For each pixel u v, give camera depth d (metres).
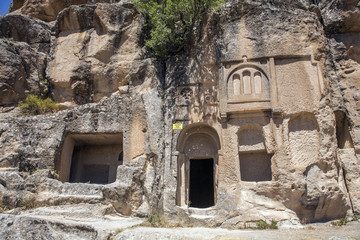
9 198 10.99
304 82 12.09
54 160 12.41
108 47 15.19
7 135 12.76
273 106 11.91
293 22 12.74
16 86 14.98
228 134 12.12
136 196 11.45
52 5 19.83
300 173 11.19
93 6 15.80
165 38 13.90
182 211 11.46
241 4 13.20
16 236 8.45
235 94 12.42
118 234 8.45
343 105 13.33
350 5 13.97
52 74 15.71
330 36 14.57
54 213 10.43
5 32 16.92
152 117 12.67
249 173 12.27
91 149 14.95
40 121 13.02
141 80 13.86
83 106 13.22
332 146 11.60
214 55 13.17
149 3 14.88
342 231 9.41
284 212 10.91
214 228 10.64
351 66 14.09
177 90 13.19
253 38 12.80
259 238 8.18
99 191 11.55
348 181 12.36
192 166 19.22
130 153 12.38
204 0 13.11
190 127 12.98
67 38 16.11
